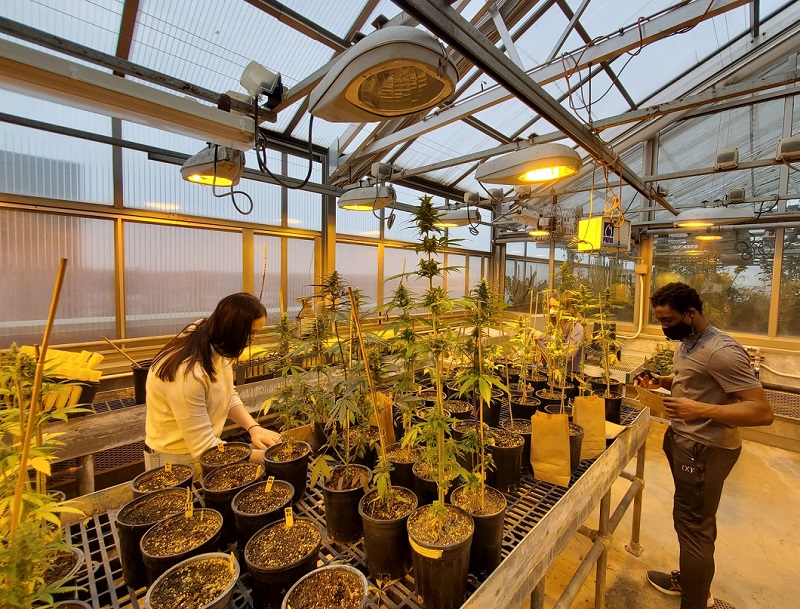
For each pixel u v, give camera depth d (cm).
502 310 129
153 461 144
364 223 514
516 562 104
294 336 191
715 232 461
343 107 119
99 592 98
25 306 279
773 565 224
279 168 420
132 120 144
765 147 437
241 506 115
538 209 424
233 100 175
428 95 117
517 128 463
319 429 173
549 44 345
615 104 450
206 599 82
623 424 211
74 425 175
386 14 273
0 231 266
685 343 182
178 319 354
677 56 393
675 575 205
